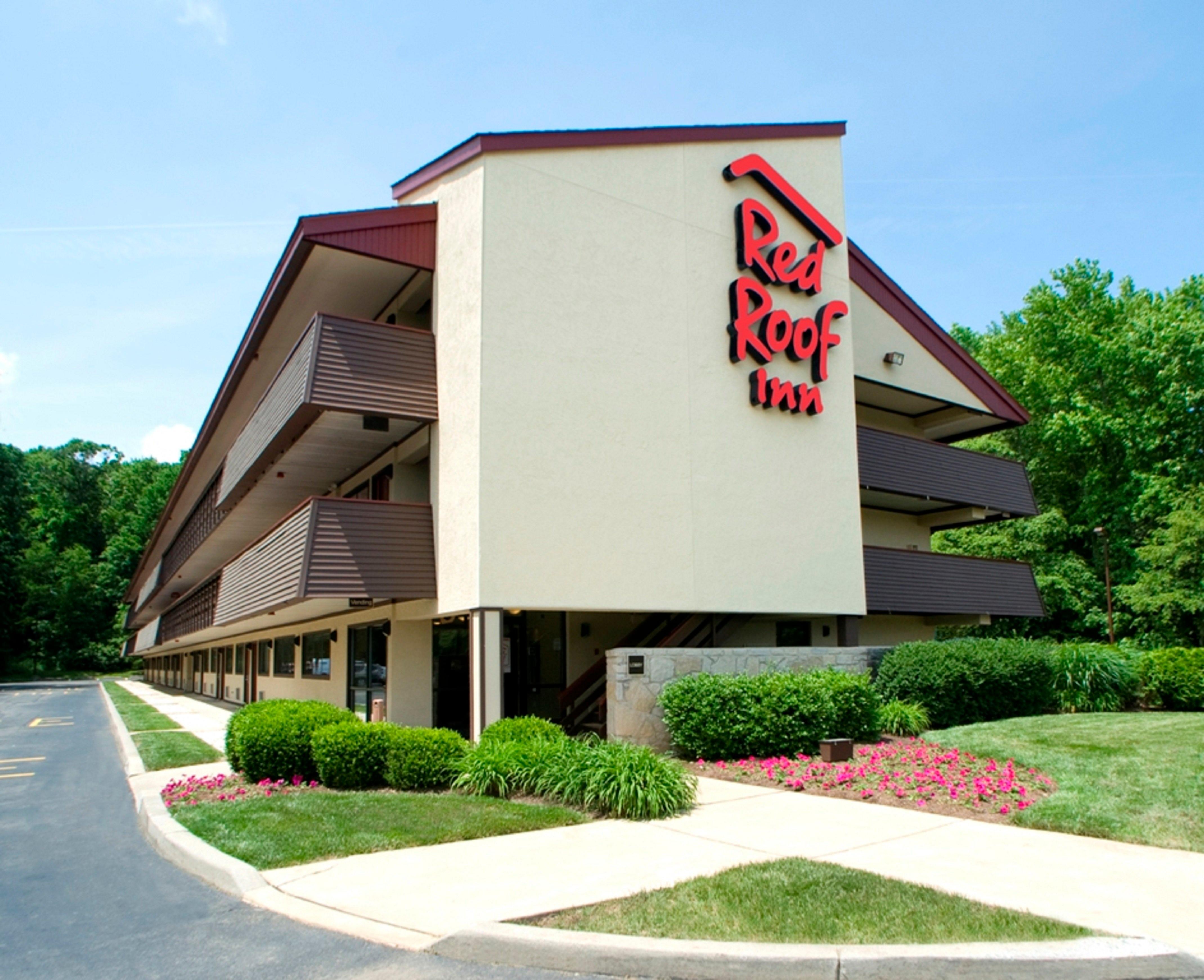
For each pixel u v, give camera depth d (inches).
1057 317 1487.5
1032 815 296.8
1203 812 285.7
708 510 545.6
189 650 1681.8
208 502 980.6
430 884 227.9
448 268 515.8
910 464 735.7
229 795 364.8
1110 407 1371.8
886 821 301.6
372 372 500.4
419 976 174.9
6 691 1754.4
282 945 194.4
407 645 577.9
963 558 757.9
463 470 475.2
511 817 299.1
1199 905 202.7
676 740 439.5
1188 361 1244.5
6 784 455.2
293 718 400.5
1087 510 1353.3
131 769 469.7
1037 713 569.9
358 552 478.9
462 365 488.1
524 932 185.8
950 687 522.9
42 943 202.1
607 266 522.6
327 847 264.4
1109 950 169.6
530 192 499.8
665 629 633.0
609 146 535.5
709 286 568.4
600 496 498.0
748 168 592.1
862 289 745.0
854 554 624.4
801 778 374.3
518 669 627.8
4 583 2541.8
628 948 176.2
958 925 185.6
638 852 258.2
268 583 544.1
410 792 361.7
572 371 498.0
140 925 211.8
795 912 195.9
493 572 453.7
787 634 717.9
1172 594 1120.8
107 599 2819.9
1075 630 1344.7
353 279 559.8
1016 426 884.6
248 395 801.6
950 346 812.0
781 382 587.2
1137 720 487.5
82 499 3511.3
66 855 291.1
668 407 535.5
